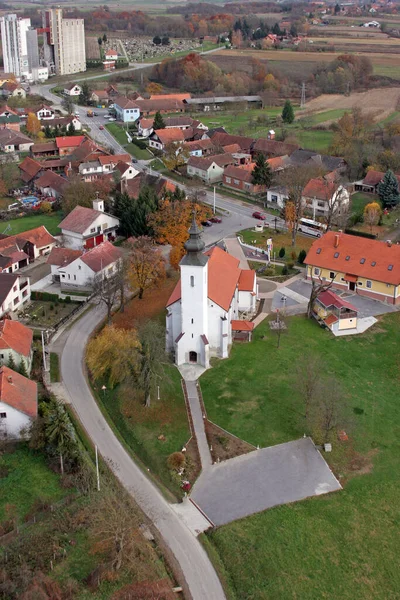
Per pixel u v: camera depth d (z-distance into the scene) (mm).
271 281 123000
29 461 75812
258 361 95125
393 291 112000
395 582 61500
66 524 66312
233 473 74562
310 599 59625
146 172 192000
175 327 96188
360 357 96875
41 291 120750
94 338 104062
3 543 64438
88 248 136875
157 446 78625
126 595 58344
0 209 164625
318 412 81625
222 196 175250
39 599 56719
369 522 67875
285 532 66312
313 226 150625
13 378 83125
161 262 118750
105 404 87688
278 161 187875
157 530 66750
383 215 159000
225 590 60312
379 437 80188
